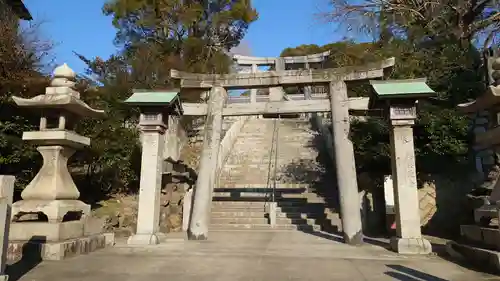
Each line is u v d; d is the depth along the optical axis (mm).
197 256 8047
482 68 14656
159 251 8734
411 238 8625
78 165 14633
